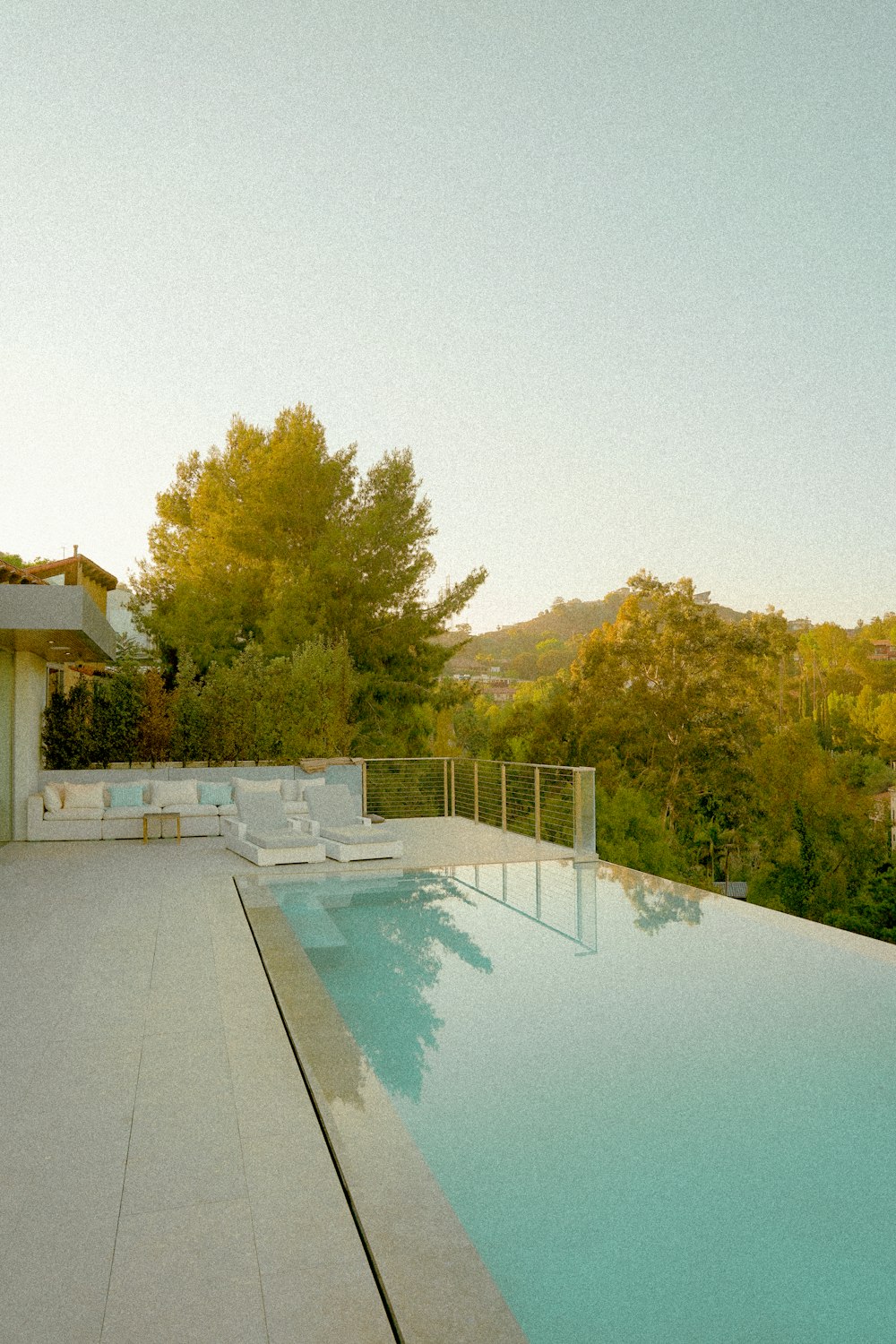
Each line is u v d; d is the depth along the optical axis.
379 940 6.65
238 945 6.32
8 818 11.84
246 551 21.94
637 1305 2.53
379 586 22.28
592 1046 4.54
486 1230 2.90
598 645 42.78
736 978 5.69
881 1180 3.23
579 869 9.65
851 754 49.00
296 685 17.00
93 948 6.23
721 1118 3.71
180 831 11.98
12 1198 2.88
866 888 40.50
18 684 12.03
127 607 23.33
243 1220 2.74
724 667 40.84
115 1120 3.48
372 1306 2.31
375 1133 3.37
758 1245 2.83
